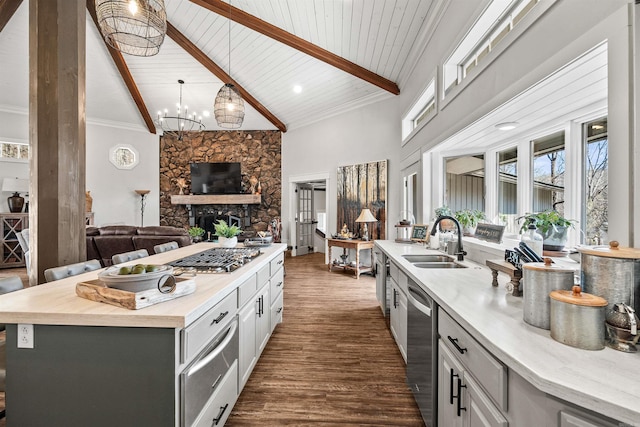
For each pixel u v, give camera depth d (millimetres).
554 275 1036
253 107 6875
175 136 8086
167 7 4438
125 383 1137
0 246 5676
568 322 916
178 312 1143
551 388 729
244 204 7898
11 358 1168
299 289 4590
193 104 7047
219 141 8070
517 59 1659
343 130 6363
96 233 4605
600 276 940
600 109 1726
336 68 5172
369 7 3373
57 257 2328
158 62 5762
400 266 2293
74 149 2422
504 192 2797
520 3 2039
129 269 1357
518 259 1485
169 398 1125
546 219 1847
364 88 5566
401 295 2342
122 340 1138
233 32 4746
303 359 2457
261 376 2205
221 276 1750
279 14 3906
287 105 6758
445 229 3080
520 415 864
